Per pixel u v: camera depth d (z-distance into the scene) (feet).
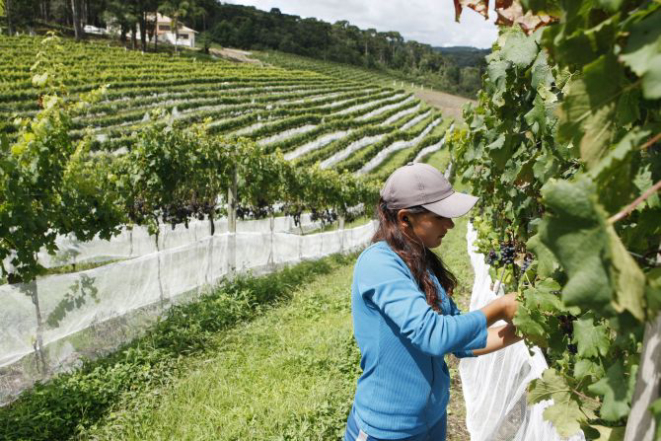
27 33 257.34
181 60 261.44
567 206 2.38
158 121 27.20
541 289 5.69
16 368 16.05
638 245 3.83
